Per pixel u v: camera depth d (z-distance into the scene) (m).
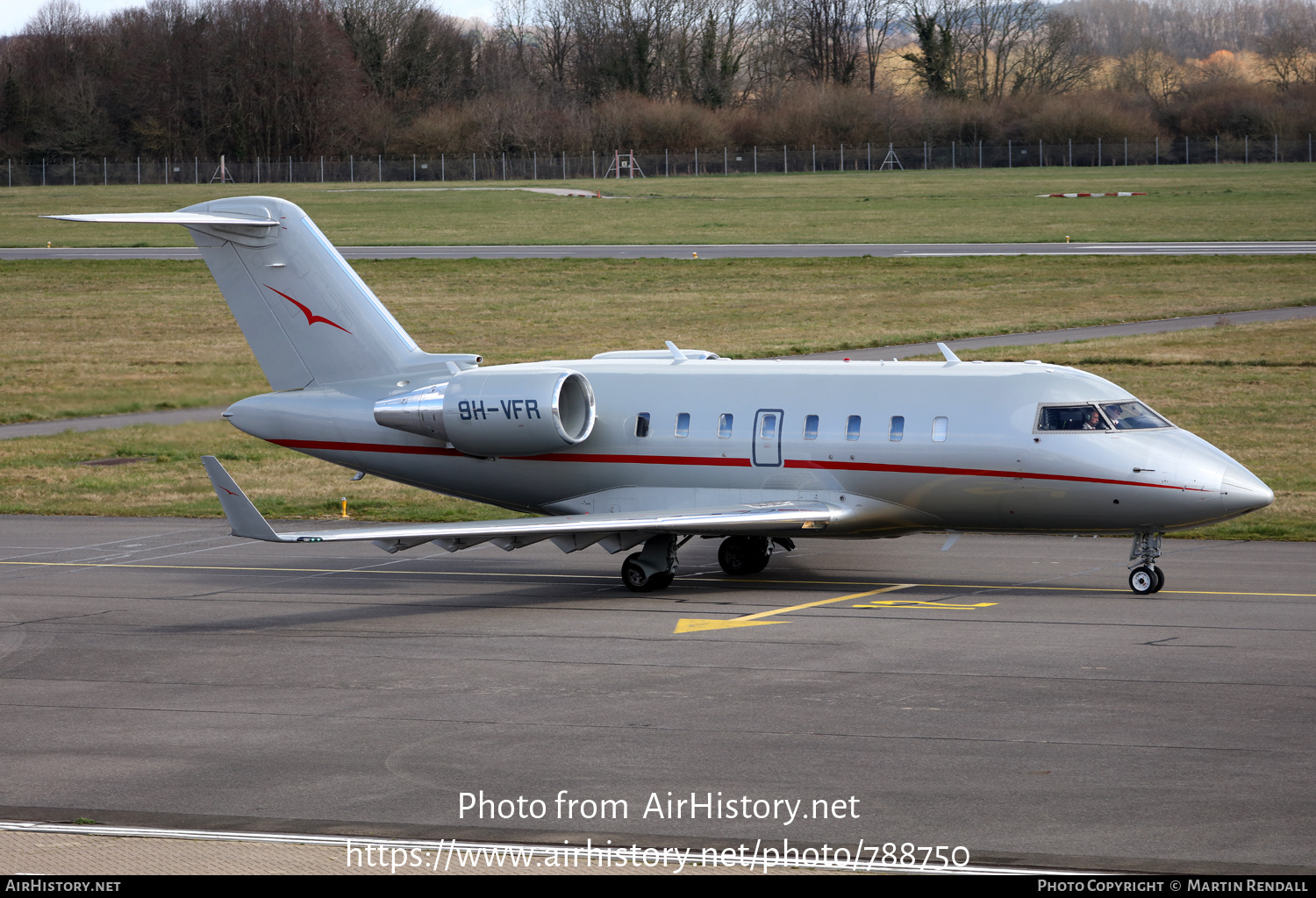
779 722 37.97
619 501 63.66
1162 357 129.25
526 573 65.56
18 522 82.50
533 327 159.00
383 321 67.69
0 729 38.59
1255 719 37.38
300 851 28.53
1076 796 31.36
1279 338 137.88
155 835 29.59
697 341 147.12
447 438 64.12
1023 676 42.59
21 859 28.19
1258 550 66.88
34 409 119.69
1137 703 39.22
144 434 110.38
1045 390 57.06
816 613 53.62
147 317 169.12
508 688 42.44
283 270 68.19
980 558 66.88
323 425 67.81
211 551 72.88
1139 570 56.59
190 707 40.84
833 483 59.34
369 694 42.12
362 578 64.62
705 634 50.00
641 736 36.81
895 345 141.12
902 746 35.44
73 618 55.09
